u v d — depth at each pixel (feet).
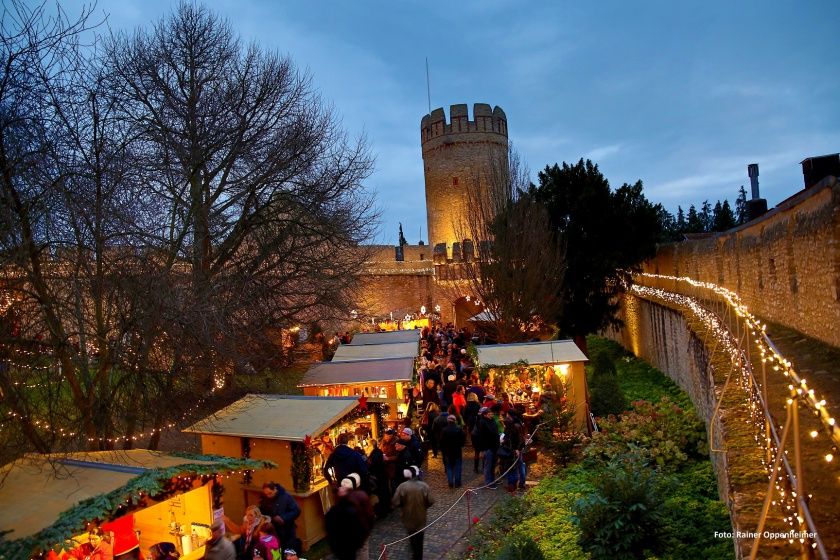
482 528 31.24
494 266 81.87
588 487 35.76
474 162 157.58
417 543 29.25
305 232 55.11
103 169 36.37
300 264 54.70
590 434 51.16
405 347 61.16
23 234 31.53
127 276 36.01
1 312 30.83
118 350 34.04
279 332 58.49
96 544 24.94
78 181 35.37
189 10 56.24
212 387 43.50
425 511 29.55
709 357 36.45
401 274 150.82
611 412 55.26
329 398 36.91
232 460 28.22
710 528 26.96
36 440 32.07
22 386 30.53
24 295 32.17
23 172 31.30
